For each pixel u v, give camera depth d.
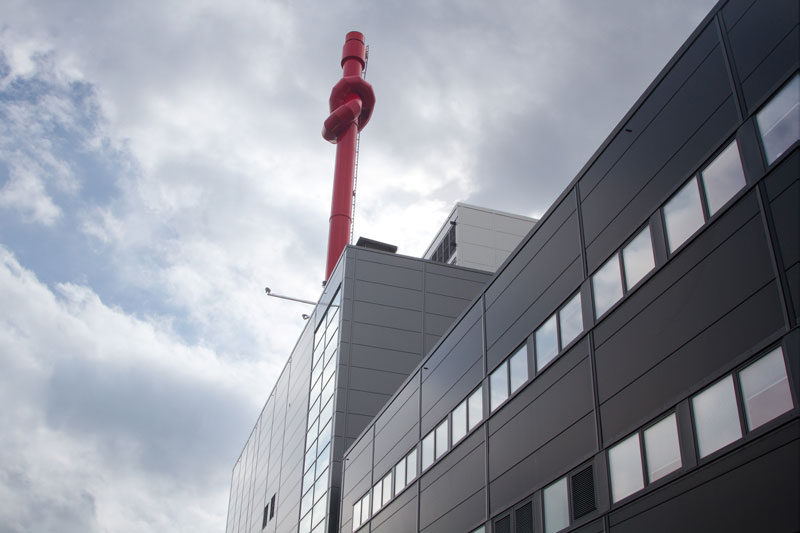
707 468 16.48
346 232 77.88
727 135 17.69
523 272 27.27
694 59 19.36
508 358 27.34
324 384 53.44
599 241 22.52
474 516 27.73
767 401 15.23
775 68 16.53
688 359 17.78
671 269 18.98
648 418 18.81
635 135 21.48
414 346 52.41
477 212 68.75
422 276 55.28
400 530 34.81
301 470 55.75
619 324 20.81
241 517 78.94
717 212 17.61
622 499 19.30
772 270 15.70
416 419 35.34
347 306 52.50
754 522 14.98
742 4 17.84
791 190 15.55
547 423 23.77
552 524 22.50
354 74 92.94
